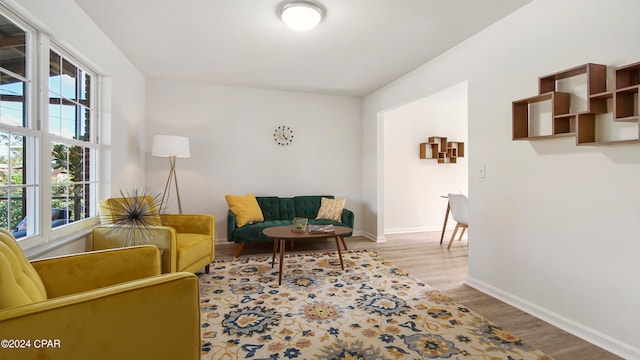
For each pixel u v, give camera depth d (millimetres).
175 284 1171
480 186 2805
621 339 1809
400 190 5715
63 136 2412
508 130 2523
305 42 3074
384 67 3777
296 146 4984
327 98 5141
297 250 4242
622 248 1806
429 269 3412
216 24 2709
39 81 2047
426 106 5828
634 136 1751
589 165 1965
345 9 2430
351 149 5285
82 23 2475
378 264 3584
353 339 1957
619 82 1730
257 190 4797
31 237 1973
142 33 2891
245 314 2289
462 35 2895
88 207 2832
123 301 1070
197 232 3221
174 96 4426
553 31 2174
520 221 2430
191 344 1205
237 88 4680
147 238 2490
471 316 2289
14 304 1008
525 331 2078
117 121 3236
